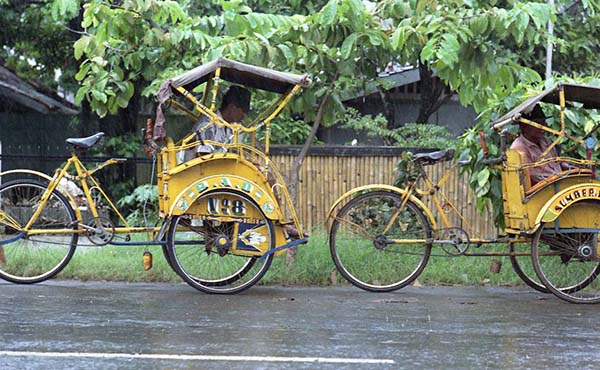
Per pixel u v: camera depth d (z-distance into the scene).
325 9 9.17
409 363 6.10
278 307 8.23
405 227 9.31
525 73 9.99
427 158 9.41
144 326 7.22
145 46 10.38
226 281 9.12
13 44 17.66
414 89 17.30
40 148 17.39
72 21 16.67
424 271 9.96
